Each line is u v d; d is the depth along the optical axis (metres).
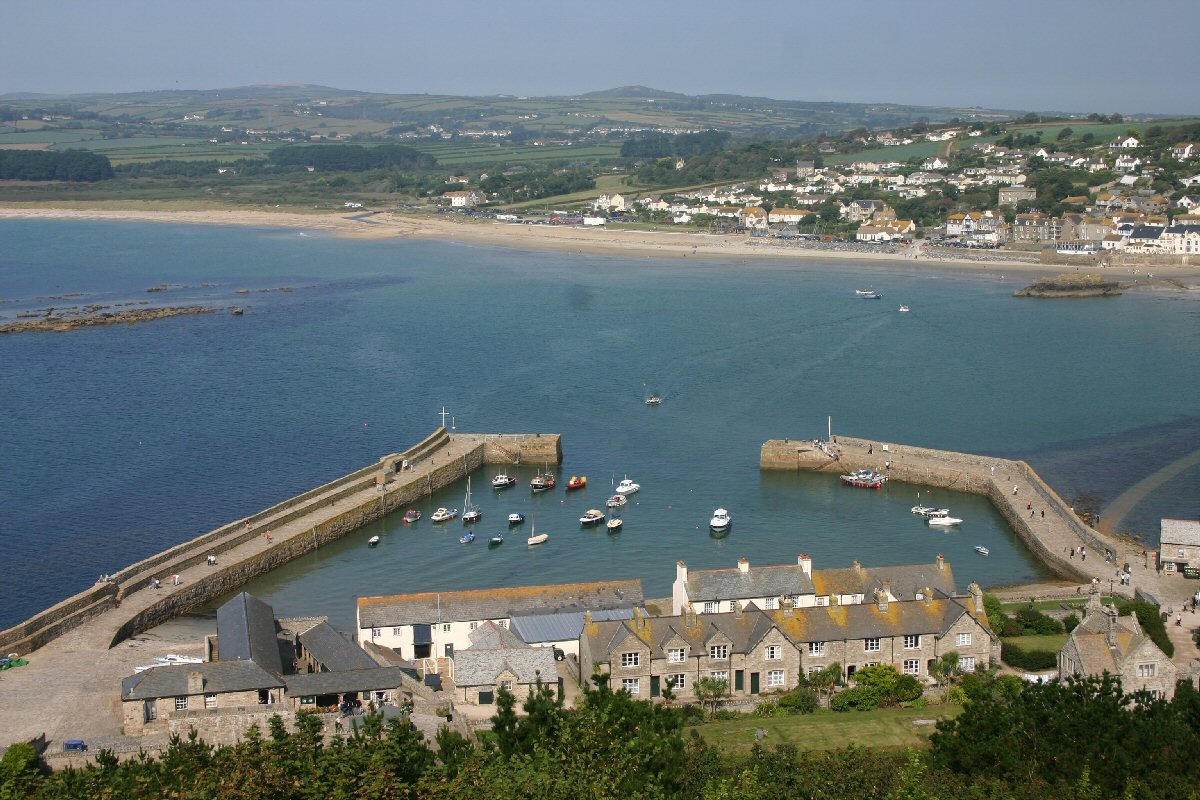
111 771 105.00
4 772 108.38
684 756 107.00
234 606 146.88
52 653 151.12
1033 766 103.75
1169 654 143.38
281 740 105.50
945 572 155.88
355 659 137.12
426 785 99.38
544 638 144.50
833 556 195.88
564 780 97.81
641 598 158.38
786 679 137.00
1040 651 141.00
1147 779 101.31
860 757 108.56
